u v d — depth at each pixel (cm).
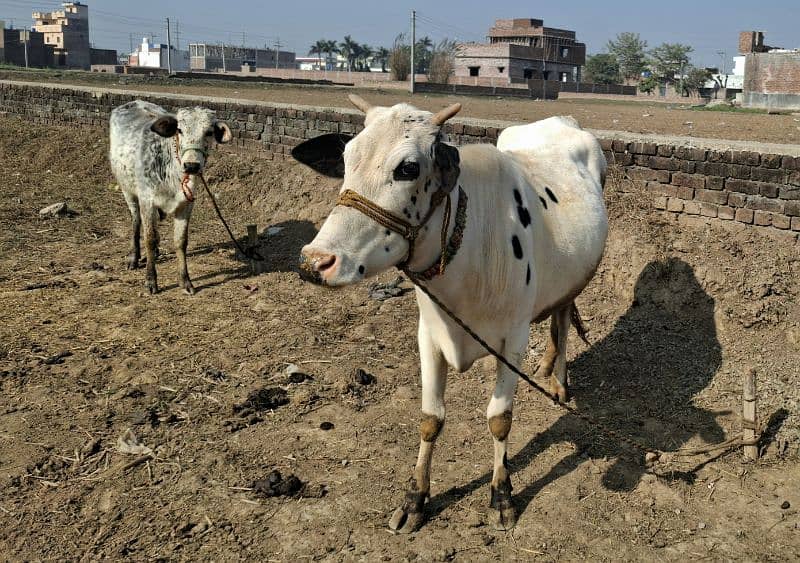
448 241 366
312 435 520
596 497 454
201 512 441
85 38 8931
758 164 666
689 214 717
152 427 529
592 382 593
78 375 602
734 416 532
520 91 5028
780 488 458
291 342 666
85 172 1324
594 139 572
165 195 788
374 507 445
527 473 477
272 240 969
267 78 4291
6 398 566
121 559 405
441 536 421
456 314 396
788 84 3189
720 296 648
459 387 585
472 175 392
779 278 636
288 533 423
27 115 1598
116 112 896
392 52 5622
